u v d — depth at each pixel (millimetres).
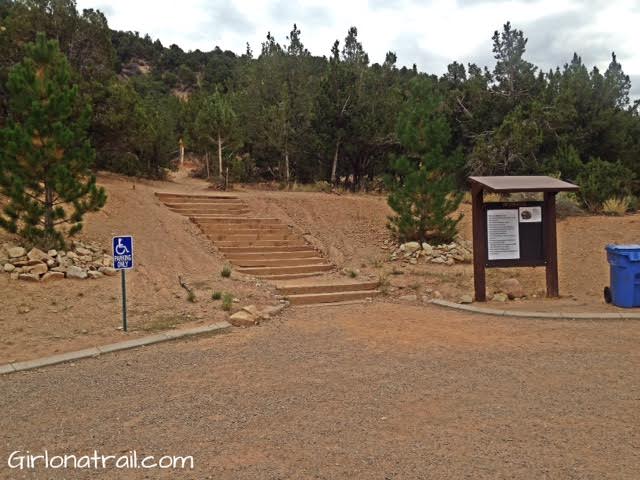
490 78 27062
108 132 22734
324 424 4660
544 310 9758
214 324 8867
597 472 3723
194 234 14492
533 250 11047
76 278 10312
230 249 13867
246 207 17609
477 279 10875
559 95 24547
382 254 14664
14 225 10648
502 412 4879
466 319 9305
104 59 23734
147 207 15750
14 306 8898
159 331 8453
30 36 21531
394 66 31266
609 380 5770
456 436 4363
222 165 27469
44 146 10672
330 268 13680
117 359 7031
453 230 14812
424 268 13234
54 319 8688
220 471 3832
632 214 17812
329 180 31141
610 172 19172
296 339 7992
